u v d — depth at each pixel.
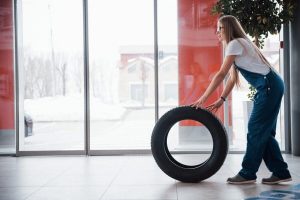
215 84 3.73
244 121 6.59
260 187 3.58
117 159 5.70
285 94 6.23
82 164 5.26
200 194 3.35
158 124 3.95
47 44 6.77
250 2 5.28
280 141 6.45
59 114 7.06
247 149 3.71
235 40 3.66
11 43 6.57
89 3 6.52
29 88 6.88
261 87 3.60
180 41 6.48
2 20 6.56
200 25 6.45
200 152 6.23
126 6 6.72
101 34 6.75
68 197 3.35
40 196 3.41
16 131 6.29
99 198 3.29
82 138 7.32
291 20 5.51
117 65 6.88
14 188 3.78
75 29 6.75
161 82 6.64
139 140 7.77
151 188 3.64
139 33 6.76
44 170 4.82
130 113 7.14
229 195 3.29
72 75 6.89
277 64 6.56
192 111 3.88
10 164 5.40
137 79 6.94
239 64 3.68
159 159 3.90
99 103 7.02
